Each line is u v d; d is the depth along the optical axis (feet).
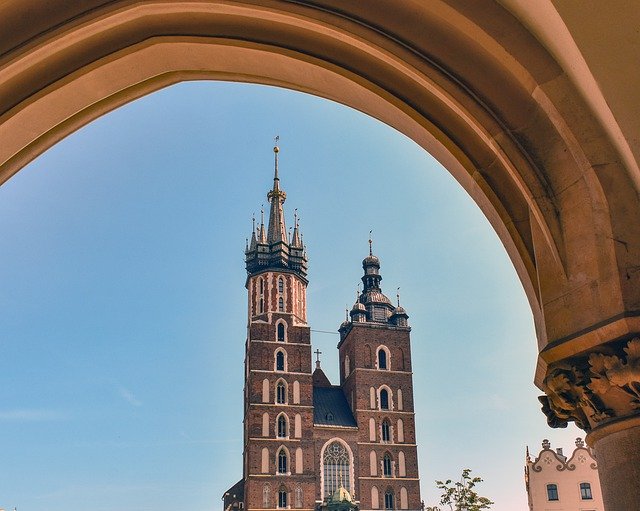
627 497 14.26
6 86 19.40
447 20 16.53
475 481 203.51
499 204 17.56
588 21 13.93
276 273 364.79
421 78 17.49
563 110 15.64
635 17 13.78
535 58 15.92
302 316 366.84
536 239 16.53
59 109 20.56
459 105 17.16
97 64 19.80
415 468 344.49
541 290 16.11
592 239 15.30
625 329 14.24
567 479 194.39
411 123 18.94
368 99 19.52
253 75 21.09
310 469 330.75
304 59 19.13
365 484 336.49
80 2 18.62
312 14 17.81
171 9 18.79
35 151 21.31
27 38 18.54
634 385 14.15
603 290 14.82
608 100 14.49
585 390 14.97
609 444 14.80
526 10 15.52
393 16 17.52
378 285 394.52
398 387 358.64
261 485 323.16
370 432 347.56
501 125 16.88
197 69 21.24
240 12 18.45
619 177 15.23
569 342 15.03
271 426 334.24
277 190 389.19
